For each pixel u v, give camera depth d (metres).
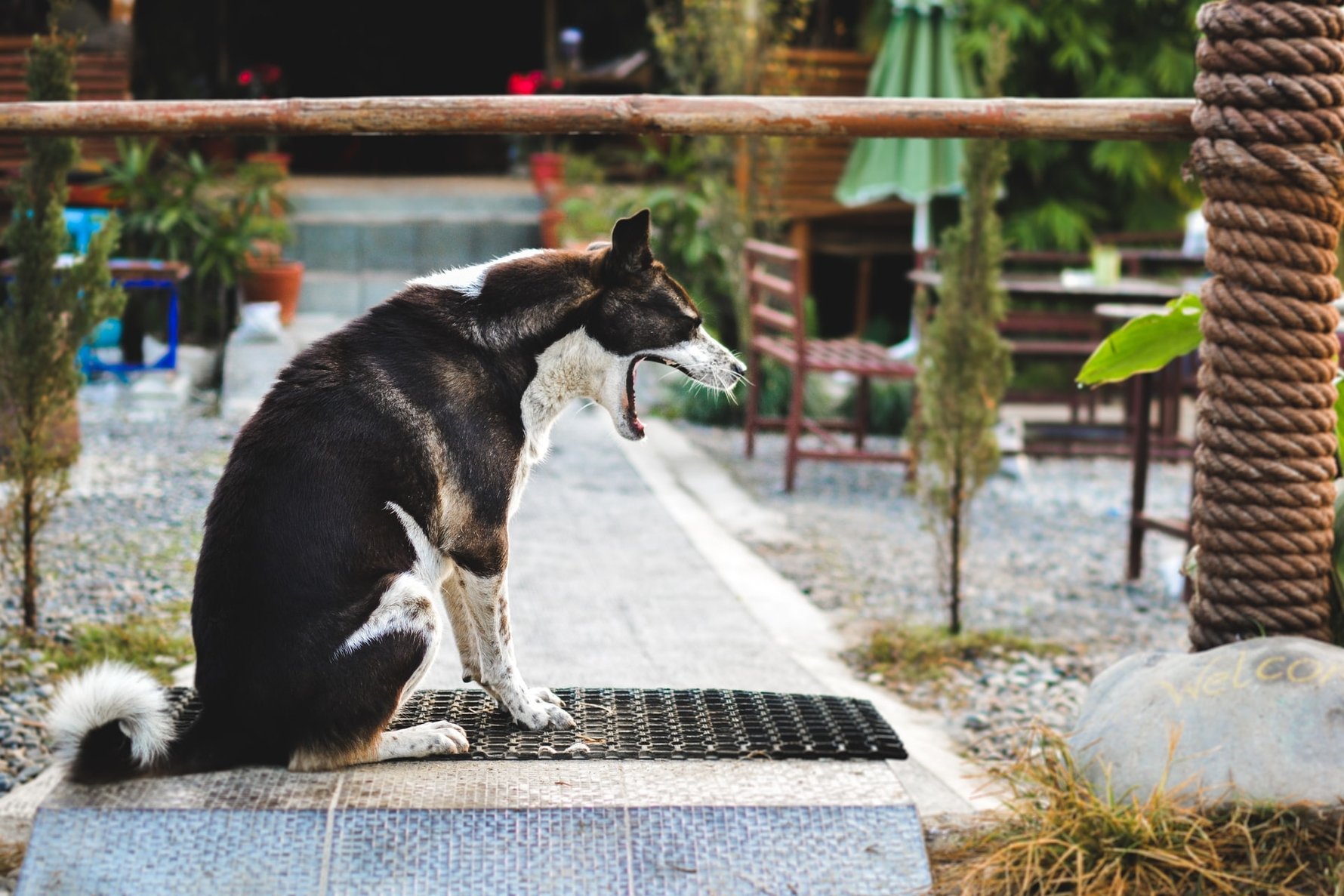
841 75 12.19
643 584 5.71
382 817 2.81
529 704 3.35
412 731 3.15
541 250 3.28
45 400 4.71
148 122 3.33
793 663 4.73
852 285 13.84
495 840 2.80
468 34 17.06
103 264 4.83
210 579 2.98
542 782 3.01
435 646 3.03
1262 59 3.06
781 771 3.13
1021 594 6.31
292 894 2.69
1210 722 2.96
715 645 4.88
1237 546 3.21
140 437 8.16
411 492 3.02
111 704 2.82
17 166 10.27
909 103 3.29
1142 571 6.77
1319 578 3.22
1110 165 11.91
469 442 3.07
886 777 3.11
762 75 11.46
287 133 3.34
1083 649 5.46
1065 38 11.73
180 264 9.67
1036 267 12.21
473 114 3.27
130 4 12.14
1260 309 3.12
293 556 2.93
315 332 10.69
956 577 5.50
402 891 2.71
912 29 11.30
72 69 4.63
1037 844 2.85
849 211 12.31
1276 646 3.05
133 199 10.57
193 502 6.80
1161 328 3.53
